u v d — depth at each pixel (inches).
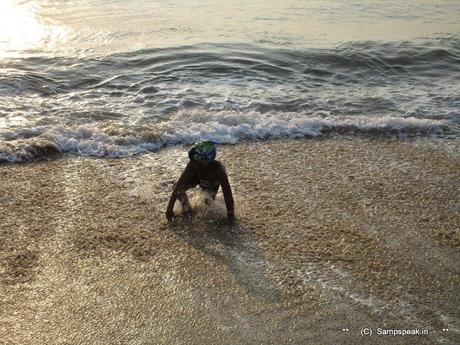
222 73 401.1
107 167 264.2
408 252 207.8
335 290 185.8
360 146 298.2
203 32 498.9
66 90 359.9
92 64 405.1
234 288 185.8
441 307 179.6
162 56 427.8
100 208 229.8
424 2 647.1
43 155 271.6
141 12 562.3
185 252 203.6
